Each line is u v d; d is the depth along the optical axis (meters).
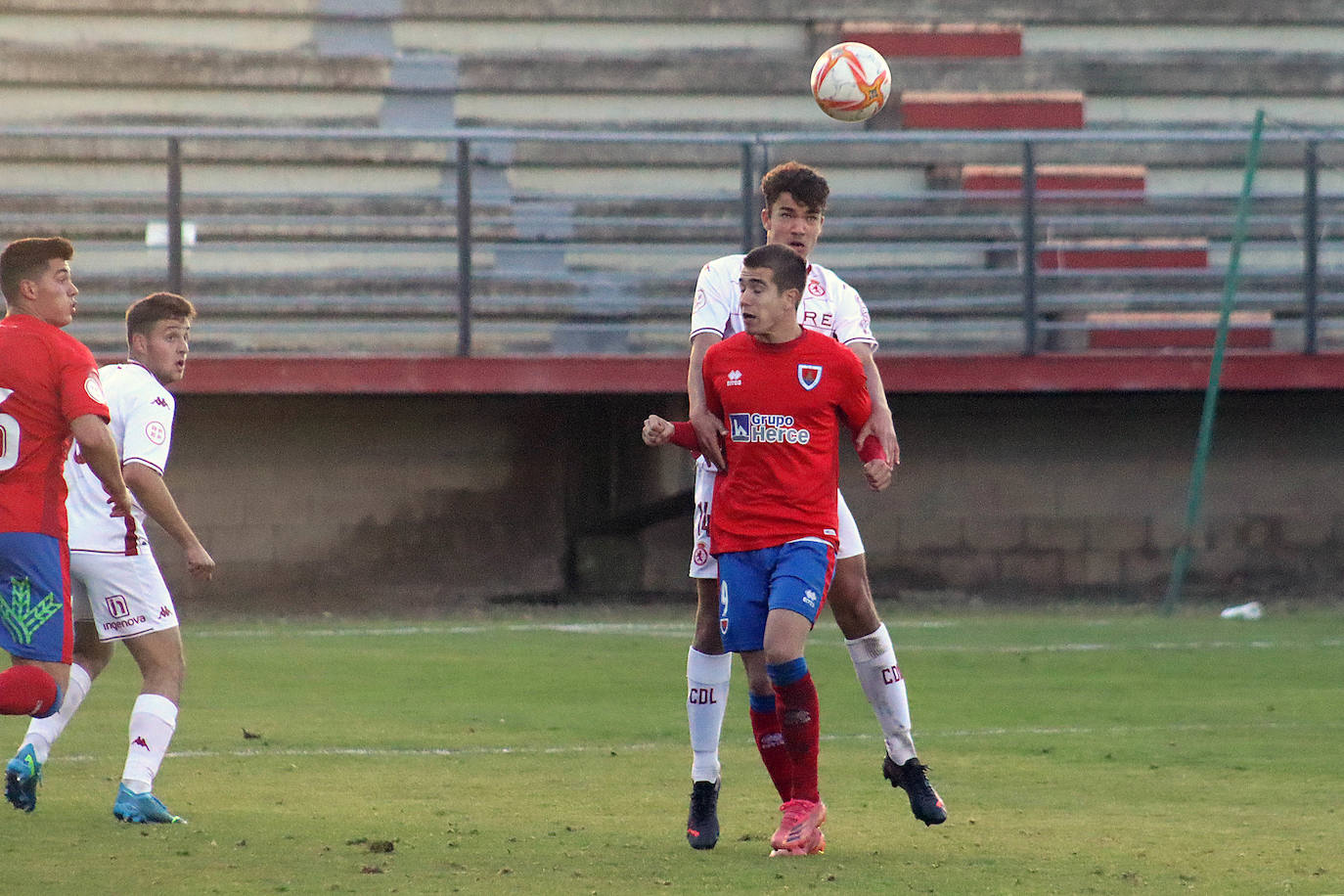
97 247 52.88
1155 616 49.72
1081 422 55.84
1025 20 62.00
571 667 36.72
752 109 60.88
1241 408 56.44
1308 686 34.19
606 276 57.56
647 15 60.59
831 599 19.47
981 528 55.59
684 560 55.09
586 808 21.27
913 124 61.31
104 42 58.06
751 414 18.28
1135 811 21.28
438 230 58.31
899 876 17.19
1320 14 63.59
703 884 16.72
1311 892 16.55
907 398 55.22
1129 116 62.56
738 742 27.08
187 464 52.12
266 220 54.56
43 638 18.89
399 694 32.34
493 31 60.03
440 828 19.80
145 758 19.81
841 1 61.25
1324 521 56.72
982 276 55.12
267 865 17.42
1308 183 54.22
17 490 18.86
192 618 49.50
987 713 30.31
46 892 15.96
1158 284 60.03
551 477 54.16
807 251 20.16
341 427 52.97
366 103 59.28
